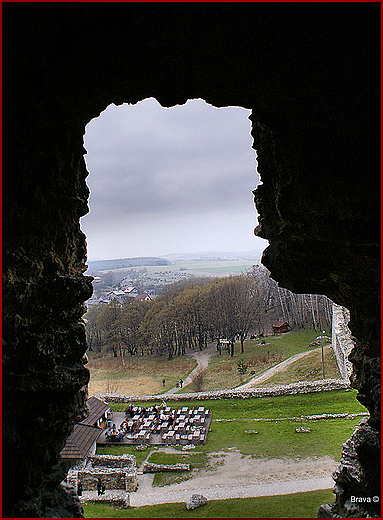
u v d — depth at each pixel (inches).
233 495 746.8
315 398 1290.6
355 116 434.3
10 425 446.9
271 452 957.2
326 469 836.6
